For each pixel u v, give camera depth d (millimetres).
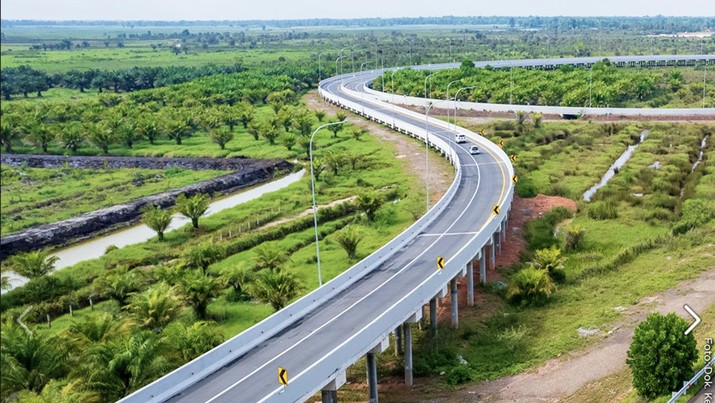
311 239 74875
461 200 77125
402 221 78688
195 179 103375
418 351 48719
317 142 124000
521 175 93250
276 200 89438
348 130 133750
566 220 78625
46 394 37750
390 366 47094
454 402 42094
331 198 89562
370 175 100625
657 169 96062
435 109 151625
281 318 44969
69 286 61281
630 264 64375
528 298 56688
